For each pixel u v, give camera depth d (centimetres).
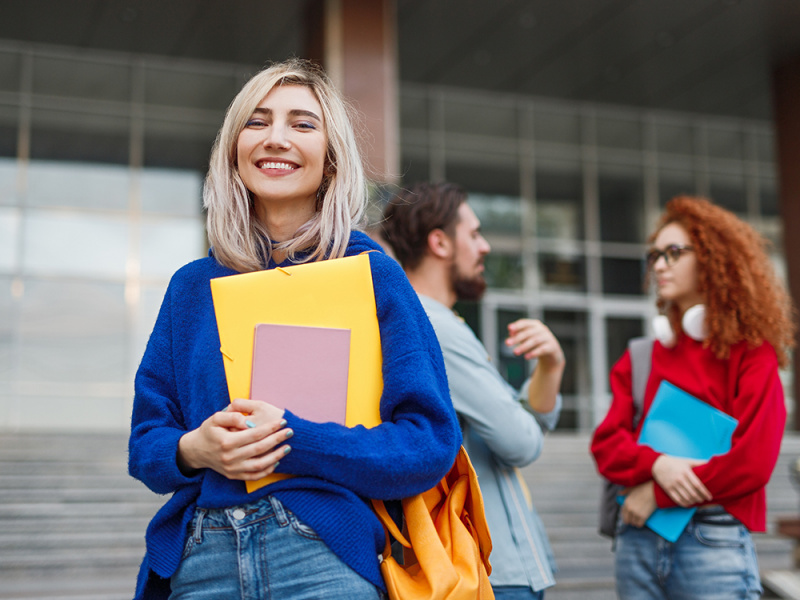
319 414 135
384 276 147
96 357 1384
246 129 154
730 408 231
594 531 735
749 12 1298
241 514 132
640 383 249
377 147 1134
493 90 1593
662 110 1700
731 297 234
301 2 1221
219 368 140
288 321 140
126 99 1458
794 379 1338
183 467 136
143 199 1448
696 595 223
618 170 1708
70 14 1271
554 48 1405
